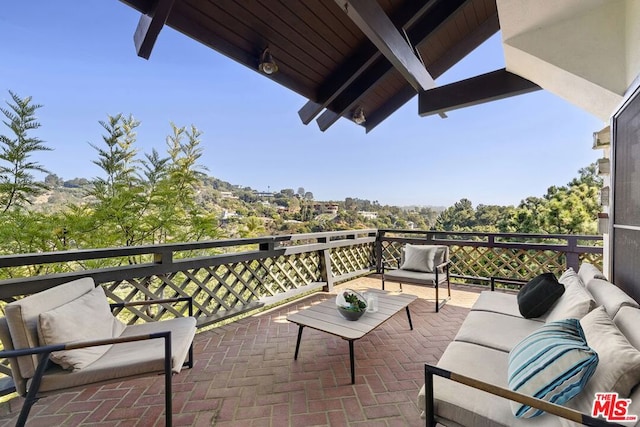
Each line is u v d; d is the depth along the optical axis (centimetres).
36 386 142
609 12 208
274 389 199
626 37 202
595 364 104
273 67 267
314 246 439
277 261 393
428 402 123
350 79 319
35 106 514
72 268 499
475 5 319
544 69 244
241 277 346
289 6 238
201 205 689
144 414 174
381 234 577
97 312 183
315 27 265
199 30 233
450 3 298
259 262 369
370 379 211
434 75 402
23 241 467
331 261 487
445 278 375
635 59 188
